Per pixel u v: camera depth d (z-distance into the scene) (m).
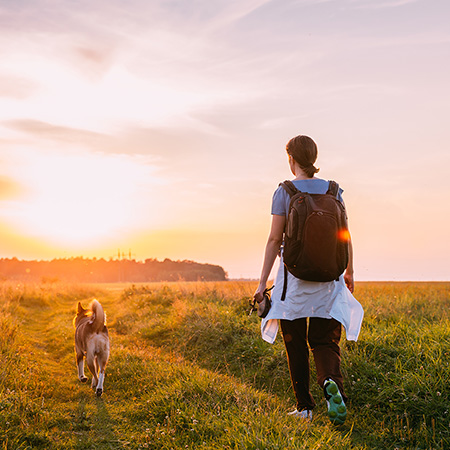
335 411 3.58
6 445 3.58
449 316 8.62
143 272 187.00
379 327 7.10
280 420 3.73
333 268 3.59
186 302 11.70
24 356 7.01
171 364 6.18
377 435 3.99
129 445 3.75
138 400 4.96
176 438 3.71
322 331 3.85
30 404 4.50
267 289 3.91
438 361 4.87
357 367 5.27
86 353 5.78
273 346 6.64
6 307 12.82
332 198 3.69
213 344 7.68
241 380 5.82
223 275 131.25
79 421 4.34
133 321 11.55
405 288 18.22
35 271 184.88
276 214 3.79
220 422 3.84
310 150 3.83
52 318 13.64
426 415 4.21
